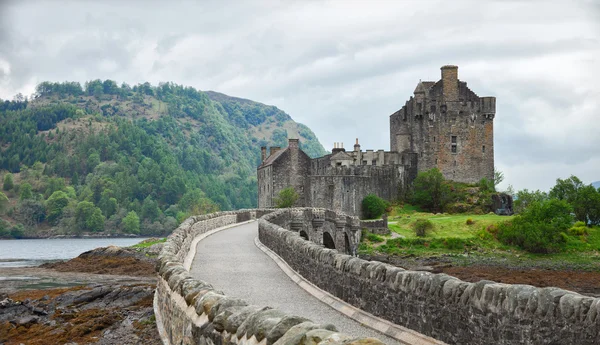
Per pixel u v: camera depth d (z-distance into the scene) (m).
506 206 114.62
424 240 87.06
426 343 12.73
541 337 9.95
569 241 85.56
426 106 124.94
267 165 124.25
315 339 6.81
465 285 11.90
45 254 116.31
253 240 42.09
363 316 15.74
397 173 120.94
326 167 118.50
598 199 95.25
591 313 9.20
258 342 7.82
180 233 29.05
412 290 13.62
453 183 121.44
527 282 63.12
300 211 58.66
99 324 24.64
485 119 125.62
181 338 12.38
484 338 11.10
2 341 24.77
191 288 12.44
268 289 21.20
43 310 30.48
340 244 70.12
